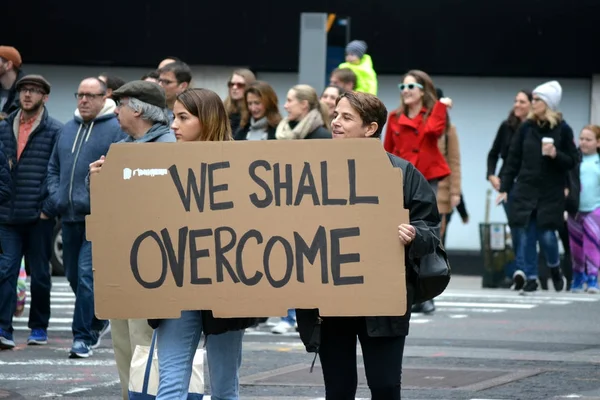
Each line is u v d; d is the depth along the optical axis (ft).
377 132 51.72
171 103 99.91
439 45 174.60
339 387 50.39
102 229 50.83
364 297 48.96
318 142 49.55
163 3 179.42
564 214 143.23
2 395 71.00
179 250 50.44
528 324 109.70
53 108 187.52
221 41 178.60
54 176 88.79
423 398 70.95
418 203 50.06
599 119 175.63
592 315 117.80
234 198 50.11
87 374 80.79
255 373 80.64
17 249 92.79
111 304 50.72
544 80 177.17
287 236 49.62
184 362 51.85
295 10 176.65
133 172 50.78
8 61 109.40
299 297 49.42
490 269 152.56
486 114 178.91
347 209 49.26
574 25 172.24
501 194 138.62
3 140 93.25
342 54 145.89
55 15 181.27
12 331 92.53
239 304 49.93
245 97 106.42
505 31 173.47
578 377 78.54
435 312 120.26
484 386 74.84
